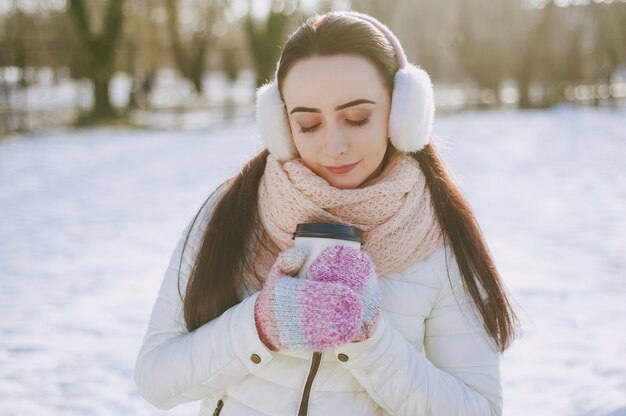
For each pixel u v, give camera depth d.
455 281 1.49
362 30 1.33
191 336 1.44
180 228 7.72
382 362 1.33
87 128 21.97
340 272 1.23
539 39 27.97
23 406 3.46
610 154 13.34
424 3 33.84
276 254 1.46
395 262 1.42
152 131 21.05
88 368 3.93
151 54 37.59
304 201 1.35
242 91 49.22
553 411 3.28
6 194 10.30
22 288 5.49
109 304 5.05
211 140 17.89
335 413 1.42
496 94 28.73
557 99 29.09
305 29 1.35
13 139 18.55
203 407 1.59
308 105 1.32
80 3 25.14
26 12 27.06
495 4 28.75
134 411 3.42
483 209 8.36
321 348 1.18
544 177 10.80
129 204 9.32
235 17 38.28
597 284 5.28
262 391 1.44
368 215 1.37
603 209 8.27
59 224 8.07
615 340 4.17
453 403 1.40
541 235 6.94
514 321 1.56
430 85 1.43
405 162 1.43
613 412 3.15
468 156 13.35
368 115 1.34
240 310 1.34
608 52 27.77
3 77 22.08
